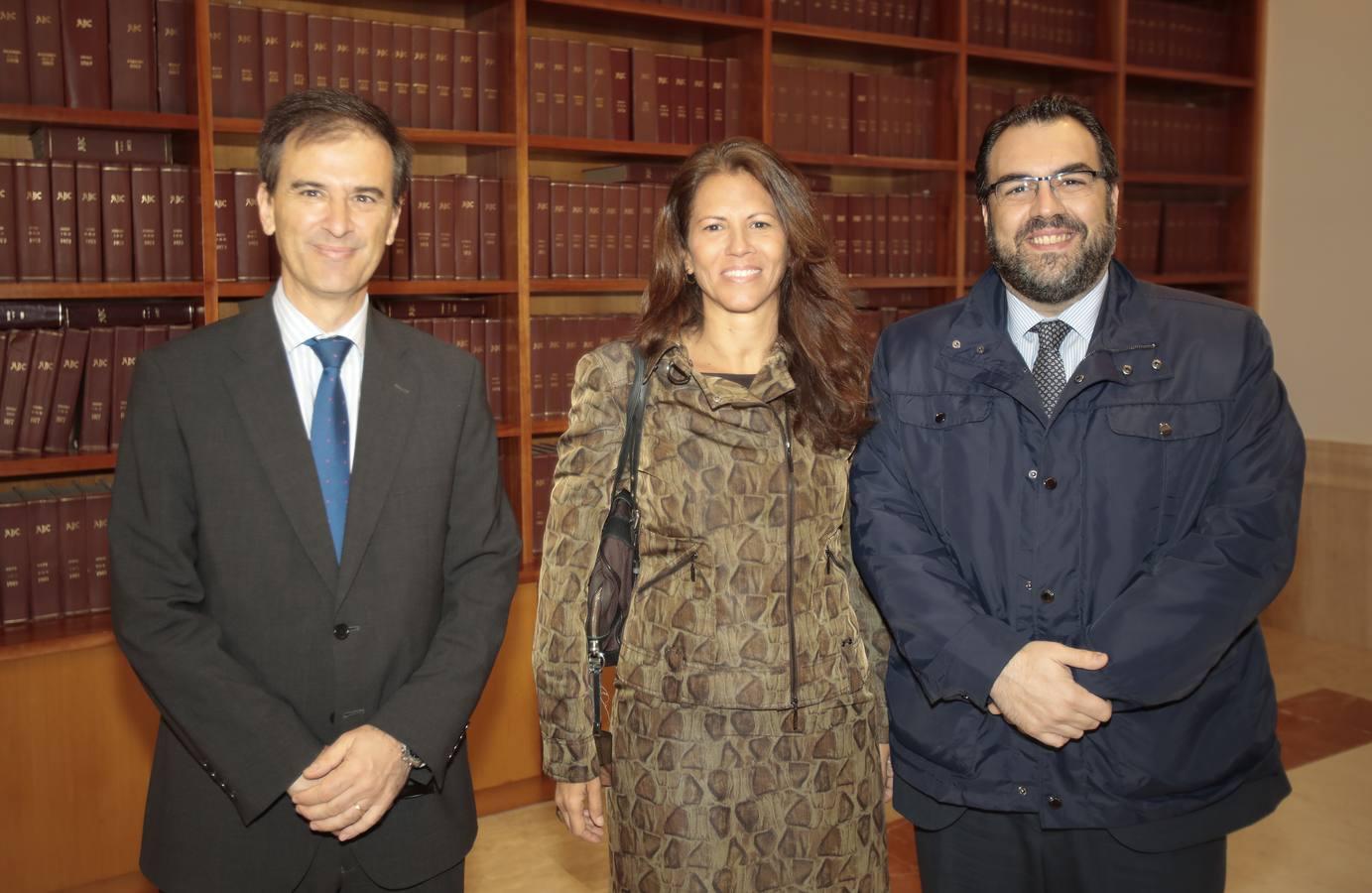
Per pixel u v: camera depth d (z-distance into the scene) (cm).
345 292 176
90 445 317
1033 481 192
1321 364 525
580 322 388
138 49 312
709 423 187
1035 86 511
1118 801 186
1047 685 177
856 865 190
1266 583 185
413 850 178
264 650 171
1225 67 539
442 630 183
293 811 171
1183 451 190
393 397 182
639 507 190
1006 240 195
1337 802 372
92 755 306
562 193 376
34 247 303
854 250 438
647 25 394
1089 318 198
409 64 350
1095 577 189
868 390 206
